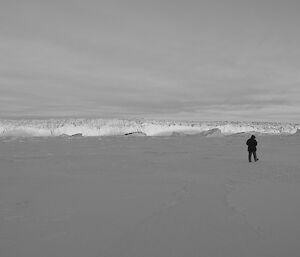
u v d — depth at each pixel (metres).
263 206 8.95
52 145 36.53
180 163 20.03
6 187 11.95
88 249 5.88
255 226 7.17
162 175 15.05
